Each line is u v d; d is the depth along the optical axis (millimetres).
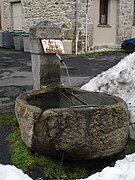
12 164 3387
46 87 4422
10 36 15453
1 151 3684
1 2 17781
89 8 13445
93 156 3285
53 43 4395
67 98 4000
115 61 11531
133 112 3998
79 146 3195
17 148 3670
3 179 2932
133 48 14109
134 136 3916
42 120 3152
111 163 3438
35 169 3283
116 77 4699
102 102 3773
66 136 3160
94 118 3166
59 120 3129
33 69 4660
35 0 14648
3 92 6477
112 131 3271
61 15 13344
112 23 14961
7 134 4141
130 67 4766
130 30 15602
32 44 4512
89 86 5023
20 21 16516
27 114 3254
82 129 3158
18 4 16422
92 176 2961
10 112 5031
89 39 13758
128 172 2916
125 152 3629
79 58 12266
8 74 8617
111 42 15133
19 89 6758
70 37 13367
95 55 13109
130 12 15375
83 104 3609
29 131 3250
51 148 3248
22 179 2957
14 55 13031
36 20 14867
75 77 8234
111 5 14680
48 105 3697
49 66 4516
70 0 12961
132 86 4504
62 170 3277
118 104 3379
